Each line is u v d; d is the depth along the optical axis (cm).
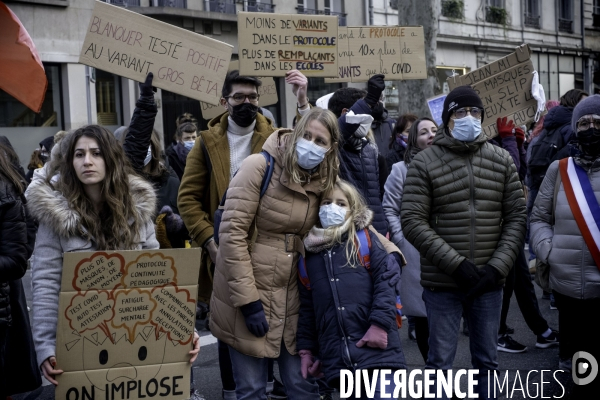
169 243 565
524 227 473
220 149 487
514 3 3105
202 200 497
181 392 361
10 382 454
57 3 1773
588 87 3553
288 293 401
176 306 359
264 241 396
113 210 368
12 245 375
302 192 390
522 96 671
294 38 544
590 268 470
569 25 3434
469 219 462
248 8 2156
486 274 455
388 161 680
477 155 467
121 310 351
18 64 691
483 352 470
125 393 353
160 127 1986
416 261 562
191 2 2023
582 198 471
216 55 512
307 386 409
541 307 837
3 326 382
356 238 393
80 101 1841
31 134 1775
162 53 509
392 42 632
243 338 394
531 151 754
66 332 344
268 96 699
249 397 401
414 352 669
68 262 341
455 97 464
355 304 388
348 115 472
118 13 508
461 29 2817
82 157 363
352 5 2439
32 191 363
